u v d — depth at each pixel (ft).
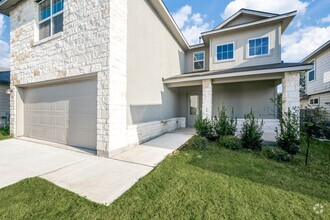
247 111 31.94
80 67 17.52
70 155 15.96
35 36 22.61
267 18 29.14
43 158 15.08
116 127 16.43
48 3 21.77
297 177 11.51
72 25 18.26
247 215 7.33
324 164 14.34
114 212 7.50
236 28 31.50
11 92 25.72
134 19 20.16
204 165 13.35
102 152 15.75
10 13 26.27
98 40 16.35
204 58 40.55
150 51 24.30
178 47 37.45
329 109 37.81
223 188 9.65
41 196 8.68
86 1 17.26
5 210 7.51
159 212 7.52
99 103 16.16
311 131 15.67
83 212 7.45
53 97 21.47
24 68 23.82
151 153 16.61
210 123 23.22
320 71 40.73
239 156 15.90
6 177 11.02
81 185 9.98
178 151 17.25
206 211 7.58
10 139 23.41
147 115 23.35
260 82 31.32
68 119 19.81
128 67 18.88
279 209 7.77
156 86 26.35
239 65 32.22
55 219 7.00
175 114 35.50
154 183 10.20
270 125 22.67
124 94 17.69
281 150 15.85
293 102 20.61
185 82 29.22
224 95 33.58
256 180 10.81
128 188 9.66
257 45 31.04
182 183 10.22
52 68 20.10
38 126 23.41
